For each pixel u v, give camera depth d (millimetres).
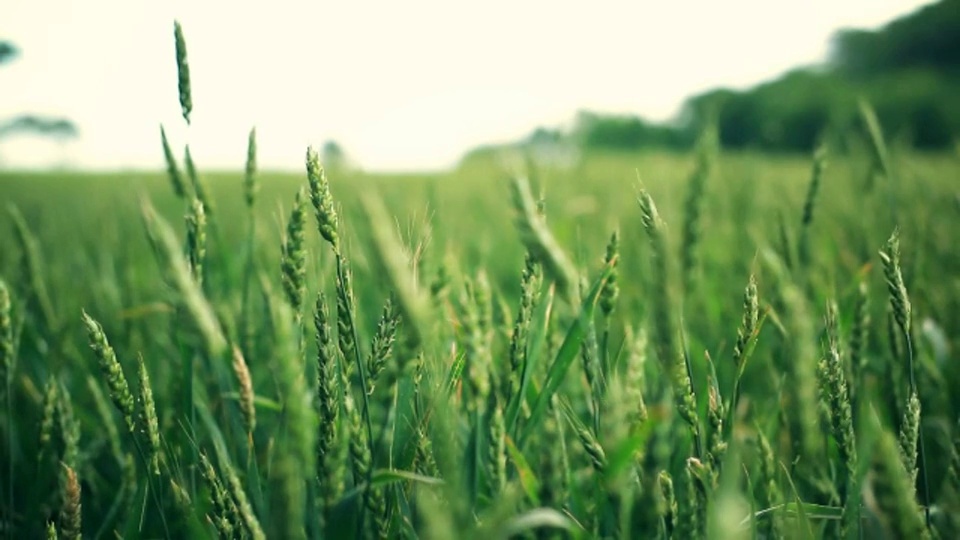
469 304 808
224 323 1068
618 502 684
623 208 3041
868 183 1744
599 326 1054
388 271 567
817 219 2219
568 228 2156
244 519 761
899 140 2699
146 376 878
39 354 1401
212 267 1411
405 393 854
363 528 804
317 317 803
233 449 1075
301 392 622
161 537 1064
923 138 19672
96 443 1258
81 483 1193
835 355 823
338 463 766
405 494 858
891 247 825
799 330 644
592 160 7105
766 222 2041
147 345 1593
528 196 729
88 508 1176
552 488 807
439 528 588
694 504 774
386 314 829
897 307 824
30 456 1248
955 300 1397
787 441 1034
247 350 1146
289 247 859
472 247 2420
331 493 763
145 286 1900
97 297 1771
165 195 6047
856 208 2195
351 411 799
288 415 620
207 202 1152
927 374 1202
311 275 1070
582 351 894
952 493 720
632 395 703
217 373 1039
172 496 1050
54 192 6496
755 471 941
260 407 1202
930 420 1169
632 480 807
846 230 1924
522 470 873
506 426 890
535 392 991
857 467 847
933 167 3463
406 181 6336
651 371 1101
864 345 1042
